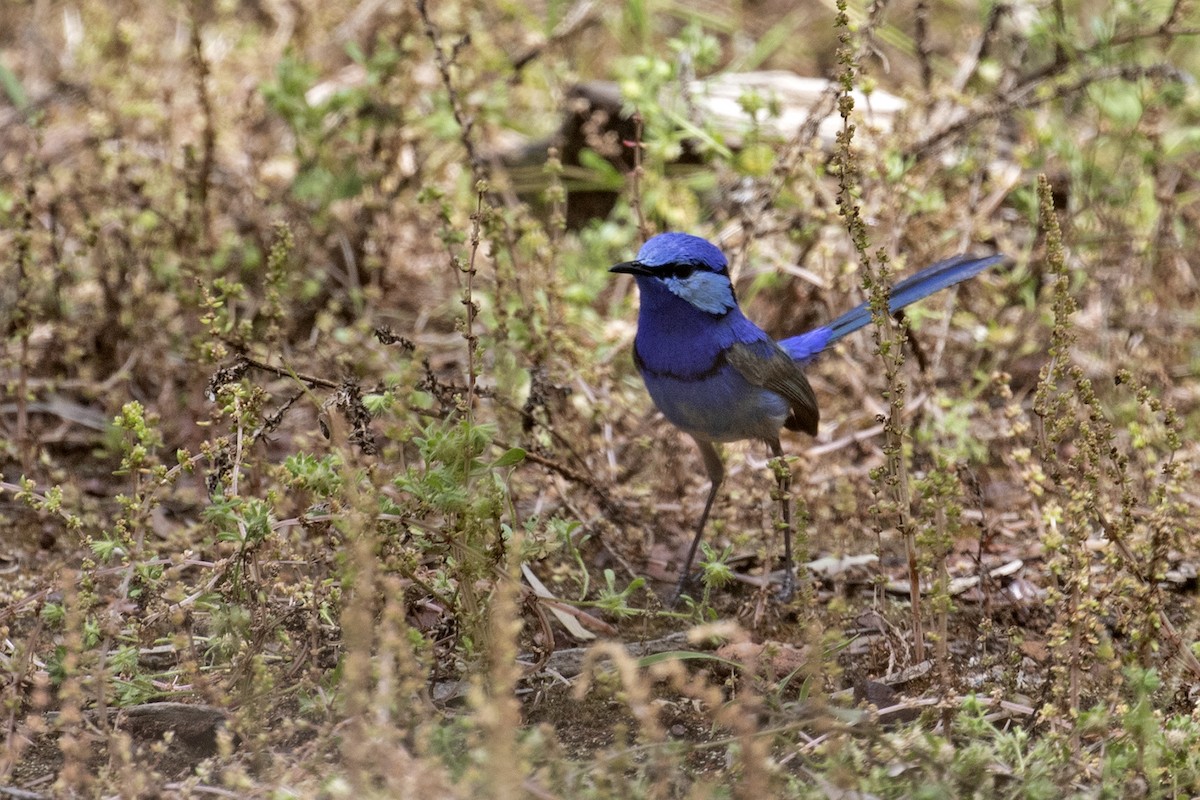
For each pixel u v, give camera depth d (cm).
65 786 720
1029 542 1068
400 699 724
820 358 1283
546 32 1619
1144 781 726
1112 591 809
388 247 1373
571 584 1060
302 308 1325
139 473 850
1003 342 1289
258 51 1695
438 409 1009
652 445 1188
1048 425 816
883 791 714
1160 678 839
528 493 1139
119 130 1424
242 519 797
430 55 1521
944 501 845
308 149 1458
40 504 853
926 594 881
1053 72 1341
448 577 834
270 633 803
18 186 1433
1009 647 899
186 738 797
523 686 878
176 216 1317
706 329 1030
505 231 1146
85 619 802
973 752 726
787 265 1293
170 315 1291
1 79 1642
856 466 1234
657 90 1355
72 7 1831
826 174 1413
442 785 645
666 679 896
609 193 1521
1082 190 1362
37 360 1273
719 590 1073
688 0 1930
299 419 1242
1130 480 870
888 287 848
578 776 700
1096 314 1297
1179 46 1647
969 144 1365
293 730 775
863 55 1228
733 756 769
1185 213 1426
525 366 1159
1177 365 1323
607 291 1389
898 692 857
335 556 781
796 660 903
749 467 1185
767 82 1568
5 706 760
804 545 891
